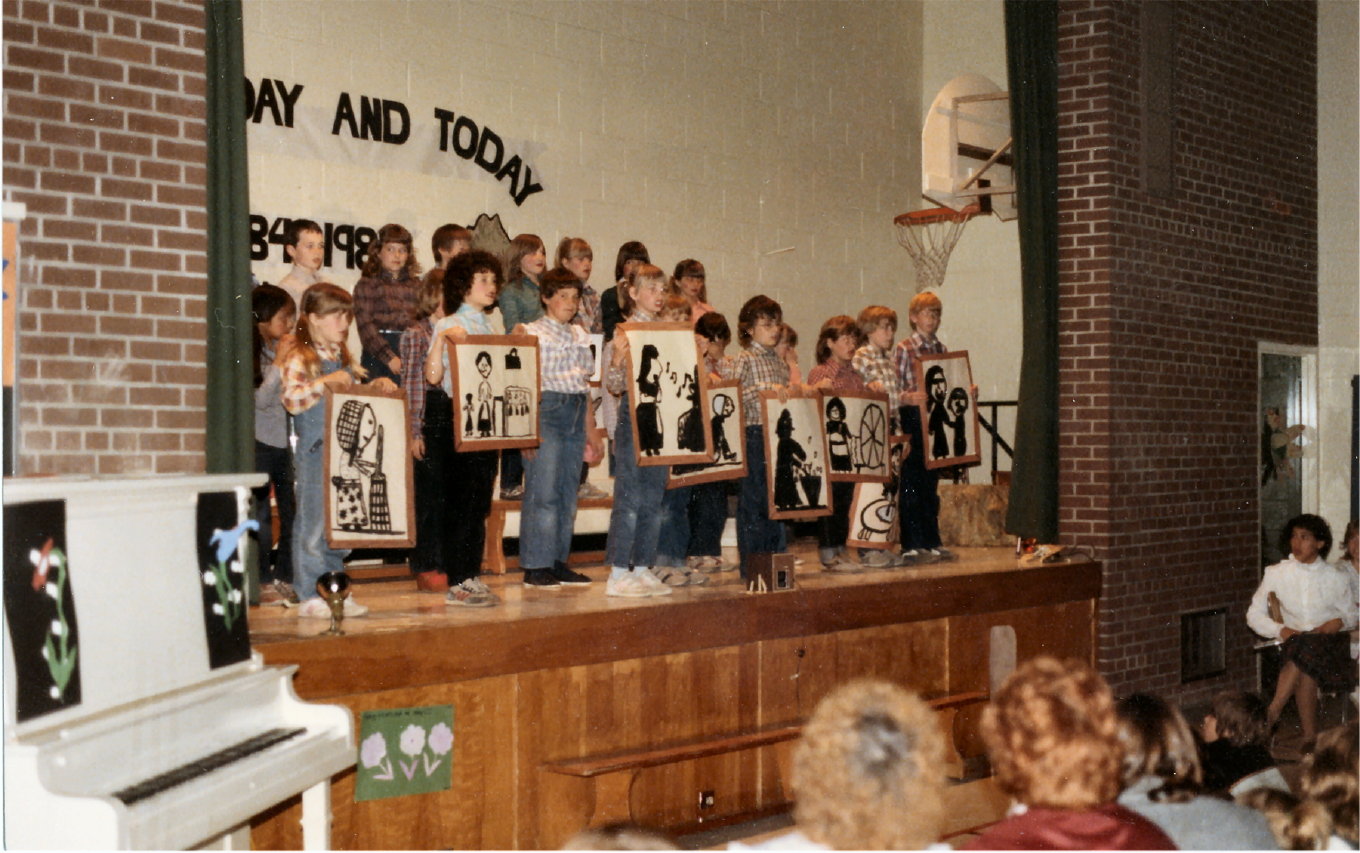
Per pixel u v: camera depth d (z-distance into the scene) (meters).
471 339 5.61
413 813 4.81
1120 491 8.36
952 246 10.84
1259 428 9.67
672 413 6.18
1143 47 8.65
